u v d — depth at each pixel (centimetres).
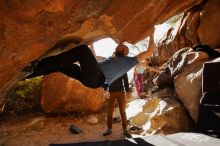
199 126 554
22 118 906
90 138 655
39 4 320
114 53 484
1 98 399
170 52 955
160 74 811
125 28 389
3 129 804
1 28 326
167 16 461
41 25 338
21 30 332
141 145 512
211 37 733
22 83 973
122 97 630
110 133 658
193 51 717
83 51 429
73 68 453
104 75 467
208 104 559
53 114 910
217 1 736
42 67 423
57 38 359
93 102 911
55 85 911
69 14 346
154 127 625
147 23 402
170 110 625
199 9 791
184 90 645
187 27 823
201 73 623
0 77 358
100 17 369
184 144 482
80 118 874
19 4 316
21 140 694
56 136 705
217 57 675
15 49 341
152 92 834
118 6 371
